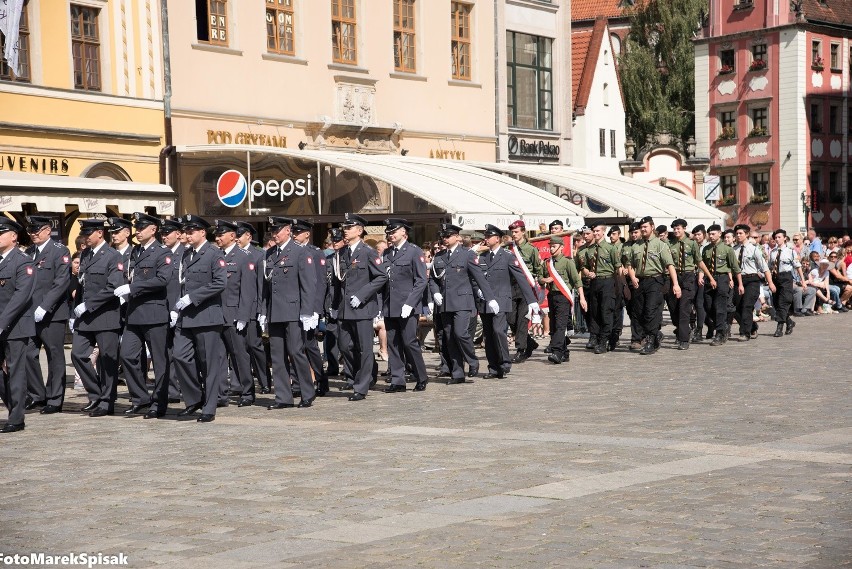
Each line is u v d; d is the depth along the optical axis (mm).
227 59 34438
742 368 21281
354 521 9477
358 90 38469
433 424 15016
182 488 11102
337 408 17188
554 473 11250
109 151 31141
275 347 17406
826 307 39125
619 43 99125
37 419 16922
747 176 81312
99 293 17062
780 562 7918
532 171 37656
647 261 24938
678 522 9102
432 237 31422
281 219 17391
